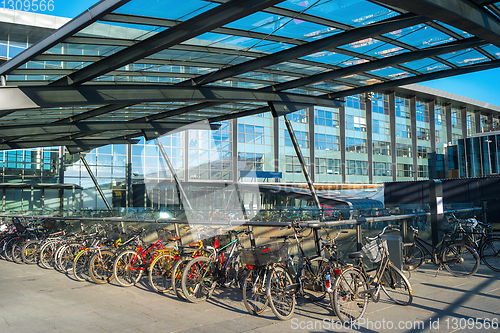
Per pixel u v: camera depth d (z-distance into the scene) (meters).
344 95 15.33
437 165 49.69
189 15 7.71
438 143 50.78
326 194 34.69
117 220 8.33
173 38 8.23
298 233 4.98
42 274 7.13
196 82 12.72
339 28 9.27
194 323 4.10
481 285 5.47
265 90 14.38
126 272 6.02
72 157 31.72
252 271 4.41
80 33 8.05
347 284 4.19
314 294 4.85
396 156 46.28
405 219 6.70
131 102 11.54
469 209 9.90
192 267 5.02
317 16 8.56
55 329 3.98
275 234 5.88
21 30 20.09
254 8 7.05
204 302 4.95
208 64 11.45
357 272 4.29
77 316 4.42
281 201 33.78
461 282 5.66
